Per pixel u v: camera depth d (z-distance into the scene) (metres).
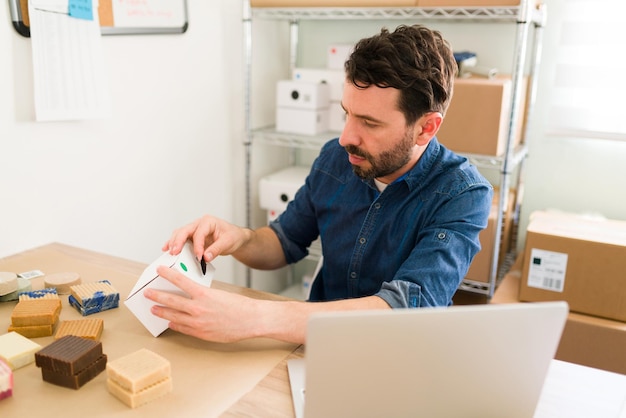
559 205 2.07
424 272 1.01
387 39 1.01
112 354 0.90
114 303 1.07
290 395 0.81
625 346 1.52
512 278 1.84
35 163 1.42
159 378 0.80
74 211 1.55
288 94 2.10
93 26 1.48
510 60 2.02
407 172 1.17
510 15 1.63
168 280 0.90
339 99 2.11
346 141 1.07
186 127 1.90
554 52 1.95
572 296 1.60
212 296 0.89
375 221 1.21
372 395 0.66
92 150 1.57
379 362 0.63
